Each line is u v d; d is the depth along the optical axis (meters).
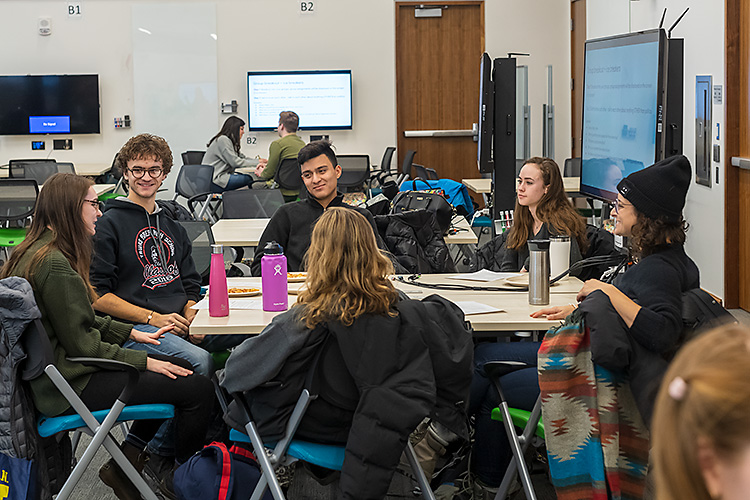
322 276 2.21
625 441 2.23
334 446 2.34
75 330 2.53
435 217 4.20
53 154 10.24
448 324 2.33
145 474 2.96
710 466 0.60
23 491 2.38
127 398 2.50
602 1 8.95
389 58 10.30
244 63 10.27
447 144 10.58
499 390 2.51
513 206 5.38
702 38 6.27
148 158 3.22
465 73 10.44
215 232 4.81
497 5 10.27
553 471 2.21
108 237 3.14
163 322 3.09
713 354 0.62
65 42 10.12
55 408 2.47
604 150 4.88
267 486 2.45
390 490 3.15
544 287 2.87
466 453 2.84
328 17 10.24
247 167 9.38
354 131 10.41
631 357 2.19
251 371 2.29
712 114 6.09
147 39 10.16
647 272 2.35
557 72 10.34
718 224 6.02
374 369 2.18
